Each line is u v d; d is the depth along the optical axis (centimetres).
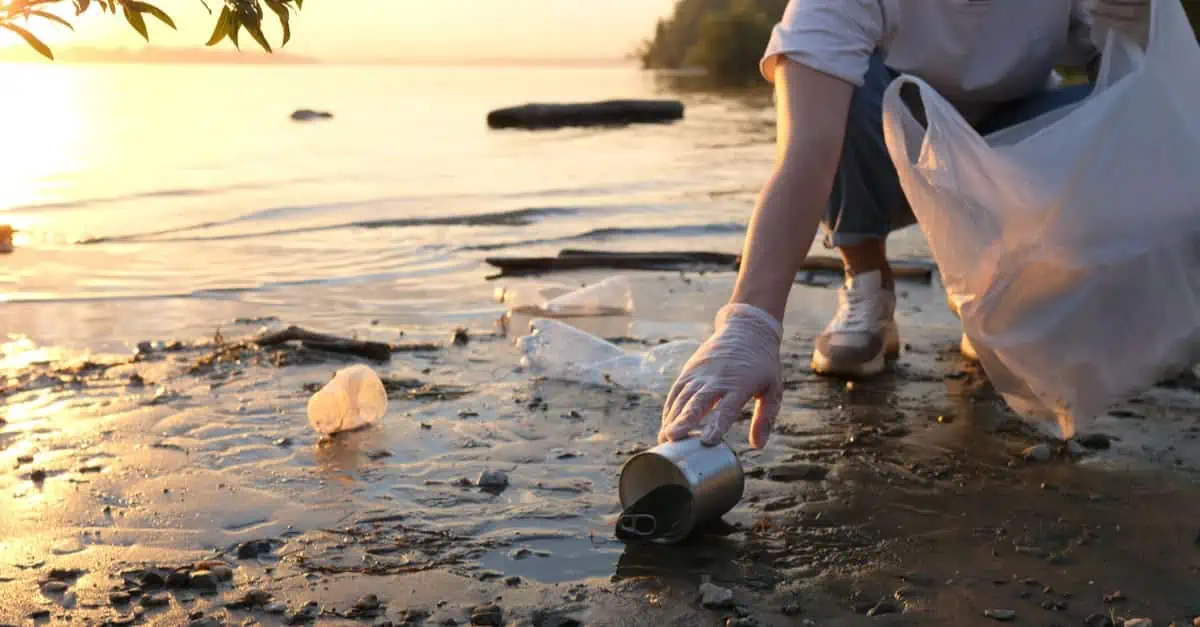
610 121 1527
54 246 504
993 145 234
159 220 592
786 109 219
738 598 170
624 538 191
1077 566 182
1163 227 219
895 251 509
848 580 176
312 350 314
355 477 218
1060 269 222
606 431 249
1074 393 230
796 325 362
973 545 190
